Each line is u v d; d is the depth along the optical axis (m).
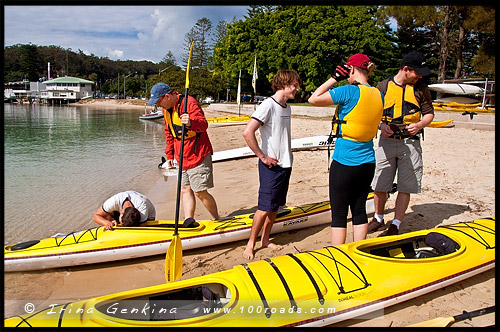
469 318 2.73
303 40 28.55
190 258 4.07
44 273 3.81
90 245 3.86
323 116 24.12
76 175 9.14
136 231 3.98
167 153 4.69
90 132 21.14
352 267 2.96
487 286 3.26
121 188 7.82
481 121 14.53
